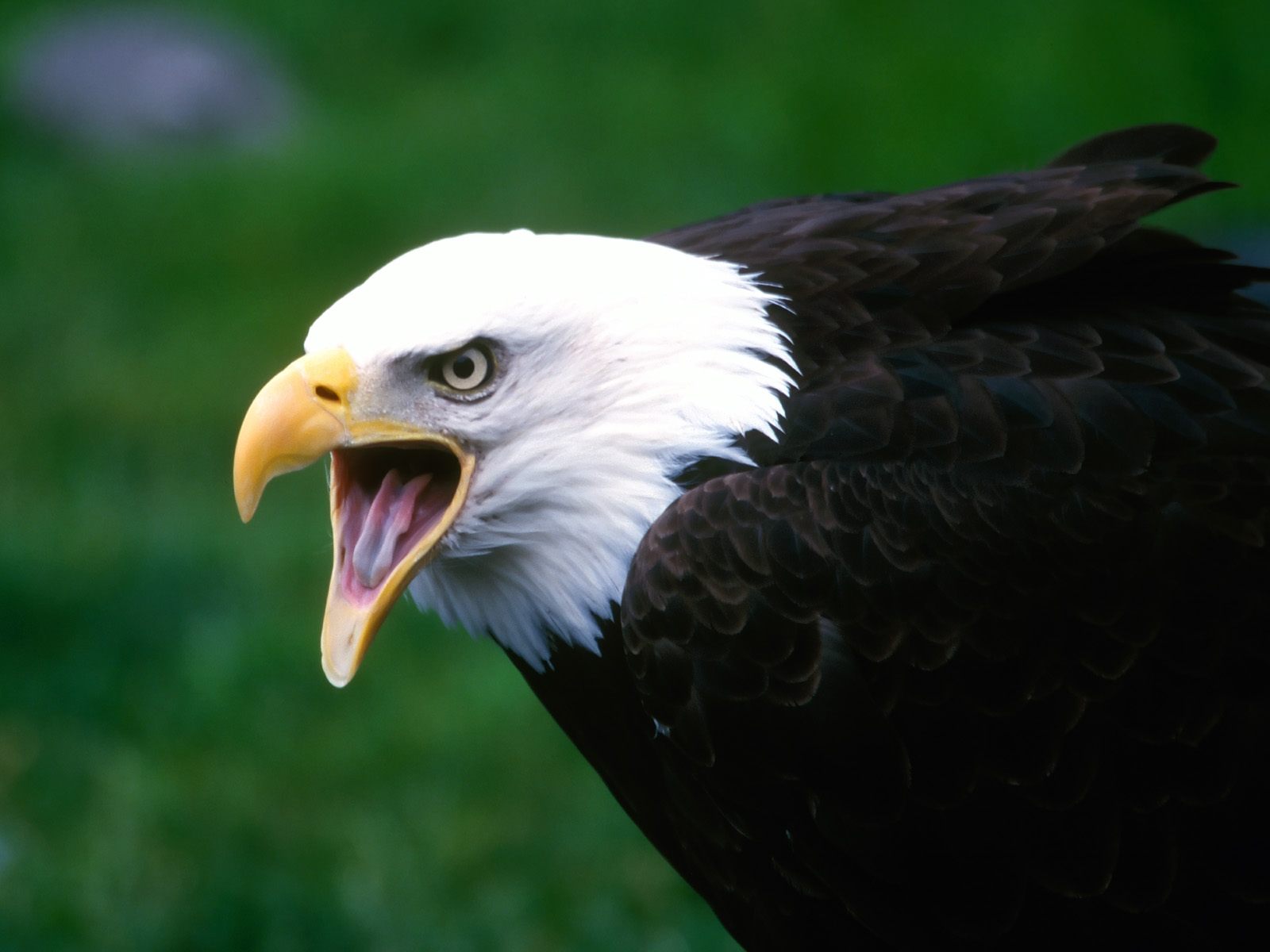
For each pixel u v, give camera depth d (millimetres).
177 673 11922
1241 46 20312
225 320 17766
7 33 24375
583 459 5996
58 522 13953
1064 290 6211
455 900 9641
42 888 9578
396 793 10703
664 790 6539
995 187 6535
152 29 23562
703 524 5879
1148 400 5840
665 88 21750
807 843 6062
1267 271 6152
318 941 9148
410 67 23969
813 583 5777
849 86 20891
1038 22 21500
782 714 5848
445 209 19344
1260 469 5793
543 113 21391
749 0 23703
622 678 6305
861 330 6086
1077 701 5762
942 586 5738
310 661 11891
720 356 6020
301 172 20156
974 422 5824
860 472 5824
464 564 6242
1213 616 5719
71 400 16203
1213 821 5805
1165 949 5973
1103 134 7059
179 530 13742
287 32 24656
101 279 18516
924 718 5801
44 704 11461
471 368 5867
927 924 6105
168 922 9312
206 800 10539
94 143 22000
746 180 19578
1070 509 5734
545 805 10547
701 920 9336
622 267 6027
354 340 5805
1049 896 5945
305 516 14141
